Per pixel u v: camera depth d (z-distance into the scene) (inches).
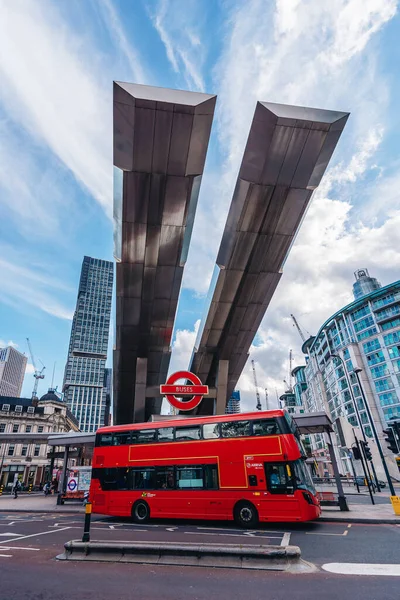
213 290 1034.7
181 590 223.0
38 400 3078.2
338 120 753.0
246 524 496.4
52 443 1048.8
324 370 3799.2
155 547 294.5
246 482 511.8
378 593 209.8
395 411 2704.2
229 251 953.5
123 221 888.9
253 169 816.9
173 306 1083.9
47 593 219.9
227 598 209.0
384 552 324.5
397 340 2842.0
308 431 798.5
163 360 1233.4
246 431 541.6
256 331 1154.7
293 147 786.2
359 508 711.1
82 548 309.9
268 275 1011.3
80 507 877.8
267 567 266.5
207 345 1187.9
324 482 1776.6
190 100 713.6
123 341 1164.5
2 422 2691.9
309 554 326.3
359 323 3164.4
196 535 434.0
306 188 852.0
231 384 1352.1
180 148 774.5
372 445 1428.4
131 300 1045.8
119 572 264.1
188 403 1041.5
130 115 721.6
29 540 409.7
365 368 3014.3
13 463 2583.7
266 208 882.8
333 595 208.7
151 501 564.4
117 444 630.5
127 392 1363.2
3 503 1062.4
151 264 976.3
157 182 827.4
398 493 1176.2
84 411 7721.5
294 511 473.7
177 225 906.7
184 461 565.3
